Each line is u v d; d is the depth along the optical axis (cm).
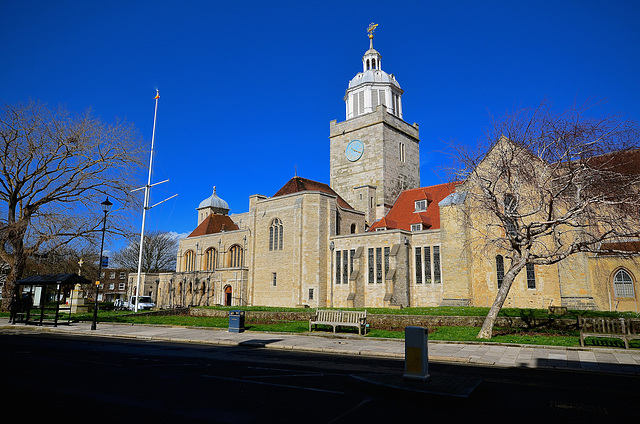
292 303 4166
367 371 1176
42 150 3228
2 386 941
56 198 3328
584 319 2131
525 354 1532
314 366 1267
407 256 3819
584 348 1638
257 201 4809
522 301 3091
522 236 2022
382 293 3838
